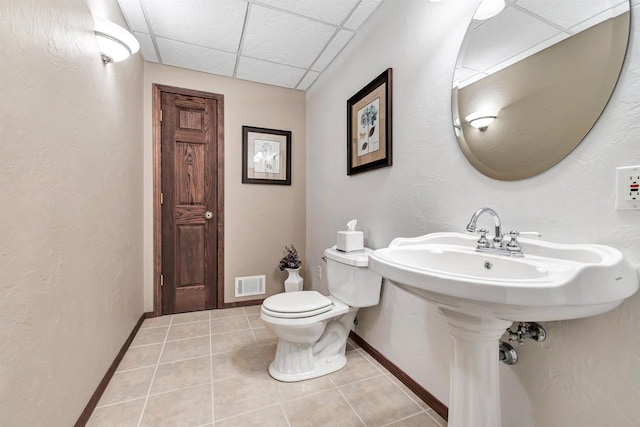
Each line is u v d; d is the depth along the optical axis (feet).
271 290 9.40
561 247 2.70
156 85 7.94
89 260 4.17
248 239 9.10
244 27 6.29
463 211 3.93
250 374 5.25
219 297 8.73
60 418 3.33
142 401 4.48
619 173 2.41
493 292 1.98
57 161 3.30
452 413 3.08
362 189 6.35
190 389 4.79
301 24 6.19
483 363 2.86
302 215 9.82
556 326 2.85
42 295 2.99
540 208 3.02
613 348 2.45
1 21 2.42
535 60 3.06
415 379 4.75
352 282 5.35
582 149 2.67
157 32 6.48
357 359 5.82
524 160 3.17
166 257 8.15
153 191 7.91
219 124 8.68
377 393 4.73
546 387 2.94
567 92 2.78
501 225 3.43
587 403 2.62
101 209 4.66
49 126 3.14
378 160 5.65
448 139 4.15
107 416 4.14
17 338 2.60
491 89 3.51
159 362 5.64
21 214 2.67
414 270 2.45
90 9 4.24
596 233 2.57
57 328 3.28
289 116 9.62
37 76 2.92
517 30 3.23
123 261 5.88
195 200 8.47
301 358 5.19
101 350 4.62
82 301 3.92
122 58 4.91
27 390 2.73
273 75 8.64
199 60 7.78
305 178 9.86
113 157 5.28
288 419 4.12
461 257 3.33
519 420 3.18
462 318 2.83
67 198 3.53
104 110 4.82
